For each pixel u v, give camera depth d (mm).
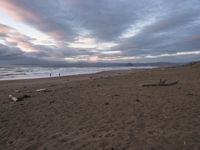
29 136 5695
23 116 7824
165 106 8328
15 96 11984
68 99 10992
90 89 14664
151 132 5434
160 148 4453
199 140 4746
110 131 5719
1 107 9539
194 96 10195
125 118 6926
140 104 8922
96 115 7520
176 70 30109
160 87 13805
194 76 20234
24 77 36375
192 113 7094
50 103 10086
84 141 5121
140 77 22188
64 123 6746
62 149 4754
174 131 5410
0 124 6891
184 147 4434
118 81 19438
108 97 10969
